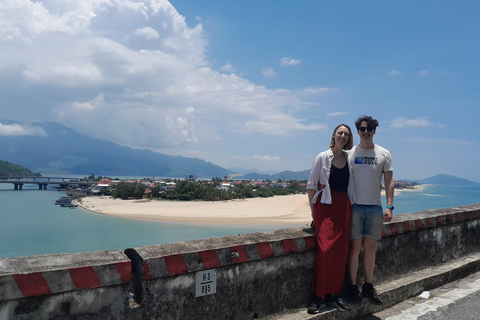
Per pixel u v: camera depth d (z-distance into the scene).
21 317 2.12
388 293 4.07
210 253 2.92
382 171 3.78
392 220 4.64
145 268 2.58
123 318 2.50
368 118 3.67
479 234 5.98
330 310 3.54
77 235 49.97
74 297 2.30
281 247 3.41
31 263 2.26
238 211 85.44
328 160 3.64
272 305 3.38
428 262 5.01
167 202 111.50
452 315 3.81
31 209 86.94
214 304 2.98
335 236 3.54
